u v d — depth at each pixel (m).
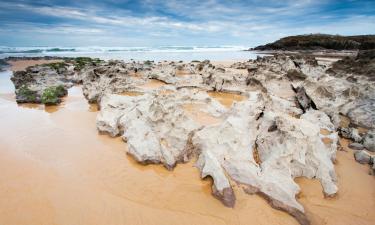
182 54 67.44
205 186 7.75
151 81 24.31
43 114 14.14
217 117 13.45
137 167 8.70
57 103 16.39
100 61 37.75
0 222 6.27
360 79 17.16
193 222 6.44
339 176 8.52
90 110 15.08
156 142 9.20
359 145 10.62
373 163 9.00
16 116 13.74
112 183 7.82
